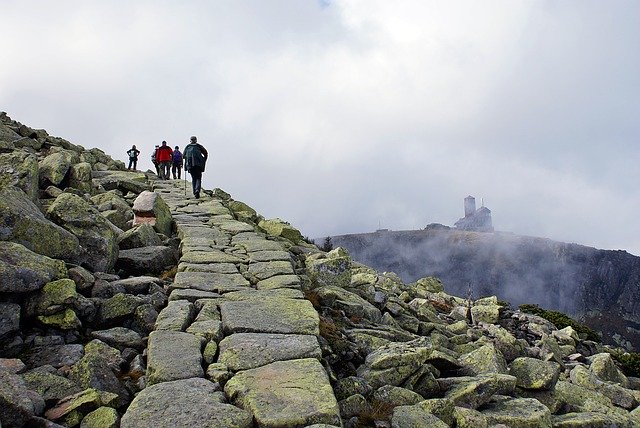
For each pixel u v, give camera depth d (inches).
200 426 182.5
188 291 351.6
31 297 290.4
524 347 530.3
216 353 256.4
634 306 7421.3
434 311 613.6
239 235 586.2
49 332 286.2
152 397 203.3
